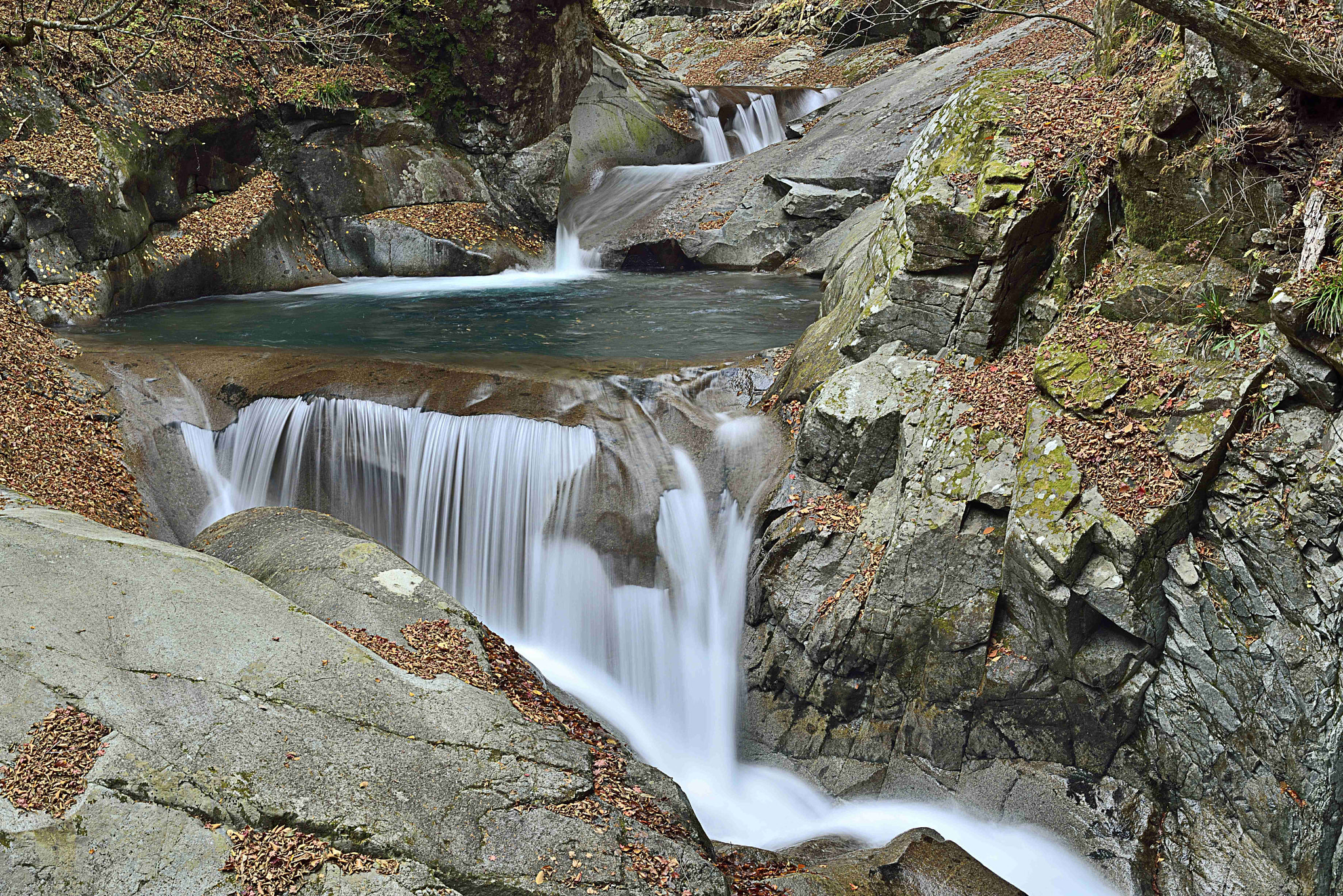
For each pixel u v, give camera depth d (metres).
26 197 11.84
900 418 8.21
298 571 6.43
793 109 22.47
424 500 9.49
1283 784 6.66
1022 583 7.21
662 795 5.04
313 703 4.96
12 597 5.41
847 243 12.69
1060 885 7.00
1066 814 7.31
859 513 8.30
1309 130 6.79
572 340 11.88
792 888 5.60
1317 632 6.41
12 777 4.39
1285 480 6.52
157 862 4.18
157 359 10.51
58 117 12.73
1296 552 6.45
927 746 7.80
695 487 9.02
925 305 8.58
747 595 8.65
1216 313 7.12
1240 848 6.81
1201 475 6.70
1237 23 6.48
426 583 6.30
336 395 9.74
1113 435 7.14
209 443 9.88
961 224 8.28
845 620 7.90
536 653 9.01
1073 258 8.24
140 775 4.48
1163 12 6.68
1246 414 6.73
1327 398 6.46
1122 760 7.44
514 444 9.22
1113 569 6.86
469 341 11.73
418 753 4.80
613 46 22.19
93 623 5.31
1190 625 6.89
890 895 5.89
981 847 7.29
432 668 5.47
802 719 8.26
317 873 4.21
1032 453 7.39
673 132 20.75
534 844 4.45
